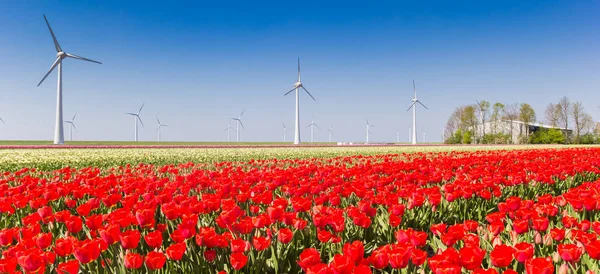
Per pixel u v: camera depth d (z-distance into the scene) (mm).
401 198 8289
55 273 4387
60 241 4242
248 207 7484
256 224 5207
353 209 5809
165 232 5824
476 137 113250
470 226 5402
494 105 107750
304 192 8156
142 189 8570
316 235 5855
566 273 3939
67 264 3715
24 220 5801
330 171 12695
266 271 4801
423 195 7918
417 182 10508
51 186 8672
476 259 3678
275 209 5461
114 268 4457
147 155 28359
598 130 98812
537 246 5164
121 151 34531
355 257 3869
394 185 9727
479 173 10953
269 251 5078
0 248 5199
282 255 5012
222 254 4703
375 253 3861
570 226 5664
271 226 5879
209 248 4910
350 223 6344
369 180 9750
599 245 4180
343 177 11805
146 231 5777
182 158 26547
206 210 6332
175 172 13969
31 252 3822
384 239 6230
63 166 20141
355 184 8477
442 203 8180
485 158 17812
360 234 6059
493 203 8898
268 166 18000
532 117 105125
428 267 4391
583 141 99375
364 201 6293
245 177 10438
